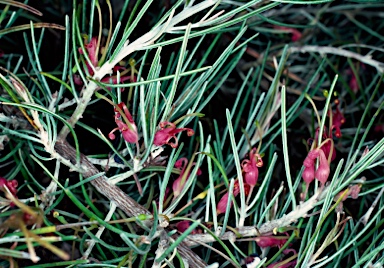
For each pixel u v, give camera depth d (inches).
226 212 10.4
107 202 11.6
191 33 10.4
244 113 13.6
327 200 10.4
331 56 14.8
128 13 13.0
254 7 12.9
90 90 10.7
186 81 12.7
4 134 10.6
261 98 11.7
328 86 14.5
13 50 12.9
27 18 13.2
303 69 14.6
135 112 11.4
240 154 12.1
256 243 11.6
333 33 14.7
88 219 11.5
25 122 11.2
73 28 10.5
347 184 10.7
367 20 15.6
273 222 10.8
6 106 11.2
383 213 12.2
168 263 10.3
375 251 10.4
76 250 11.6
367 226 10.6
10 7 12.9
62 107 11.2
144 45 10.5
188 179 10.8
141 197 11.5
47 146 10.5
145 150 10.7
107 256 11.5
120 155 10.7
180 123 11.5
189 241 10.8
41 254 11.3
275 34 14.7
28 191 11.9
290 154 13.3
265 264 10.7
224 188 11.8
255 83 14.1
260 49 14.6
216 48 13.3
